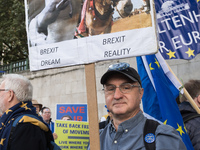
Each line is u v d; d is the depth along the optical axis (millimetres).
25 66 11188
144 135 1688
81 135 3887
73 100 8461
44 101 9414
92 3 1959
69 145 3832
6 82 2215
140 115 1806
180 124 2492
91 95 1879
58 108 4730
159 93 2625
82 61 1953
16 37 12102
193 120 2451
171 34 4488
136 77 1820
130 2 1816
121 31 1835
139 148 1666
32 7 2189
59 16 2078
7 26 12242
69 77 8641
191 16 4371
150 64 2715
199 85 2740
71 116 4672
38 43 2133
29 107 2186
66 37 2033
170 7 4543
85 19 1970
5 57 13953
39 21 2145
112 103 1822
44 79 9484
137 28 1788
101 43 1897
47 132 2211
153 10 1753
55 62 2057
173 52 4449
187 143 2381
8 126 2014
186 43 4398
